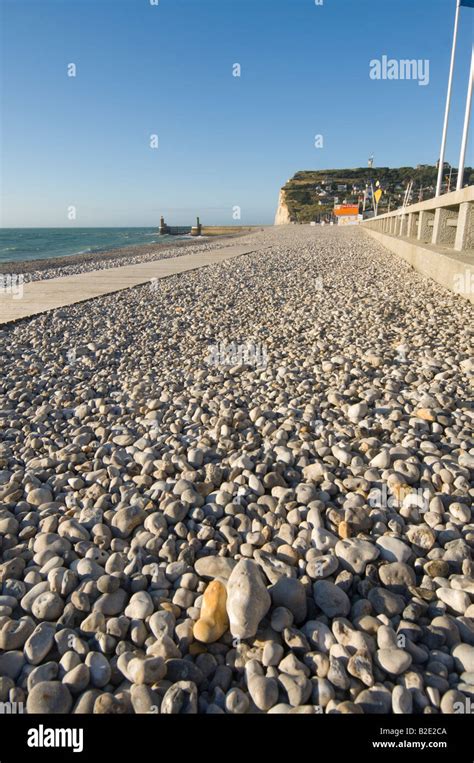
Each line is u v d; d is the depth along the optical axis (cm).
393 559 161
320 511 185
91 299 695
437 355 385
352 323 513
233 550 169
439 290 674
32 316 579
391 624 138
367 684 120
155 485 207
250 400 310
